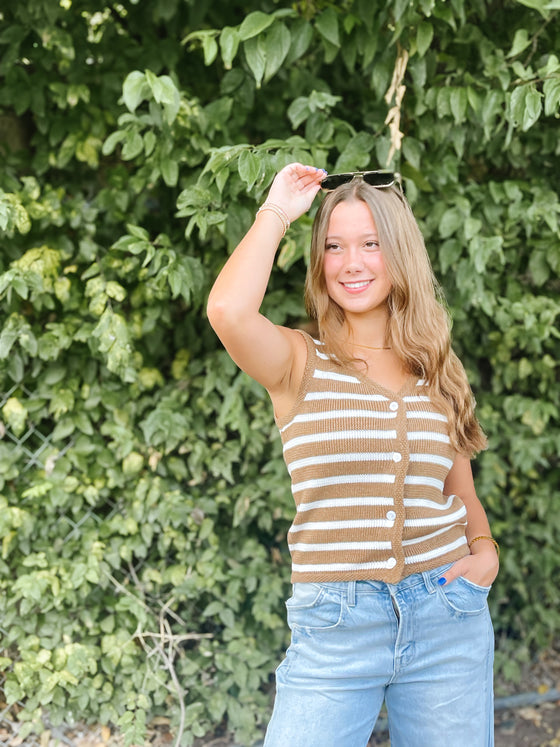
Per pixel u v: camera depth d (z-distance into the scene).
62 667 2.72
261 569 3.01
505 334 3.12
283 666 1.64
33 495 2.71
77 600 2.82
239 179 2.39
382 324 1.72
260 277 1.49
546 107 2.29
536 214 2.79
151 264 2.81
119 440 2.79
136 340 2.96
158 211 3.01
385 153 2.59
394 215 1.64
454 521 1.68
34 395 2.80
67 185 2.97
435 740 1.61
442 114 2.58
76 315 2.83
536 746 2.91
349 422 1.55
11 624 2.80
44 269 2.64
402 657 1.57
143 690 2.78
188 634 2.94
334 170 2.54
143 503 2.86
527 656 3.36
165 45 2.83
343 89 2.99
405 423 1.57
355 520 1.55
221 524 3.13
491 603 3.37
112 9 2.85
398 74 2.47
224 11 2.87
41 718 2.82
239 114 2.79
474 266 2.78
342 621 1.54
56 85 2.74
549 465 3.47
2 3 2.68
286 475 2.96
